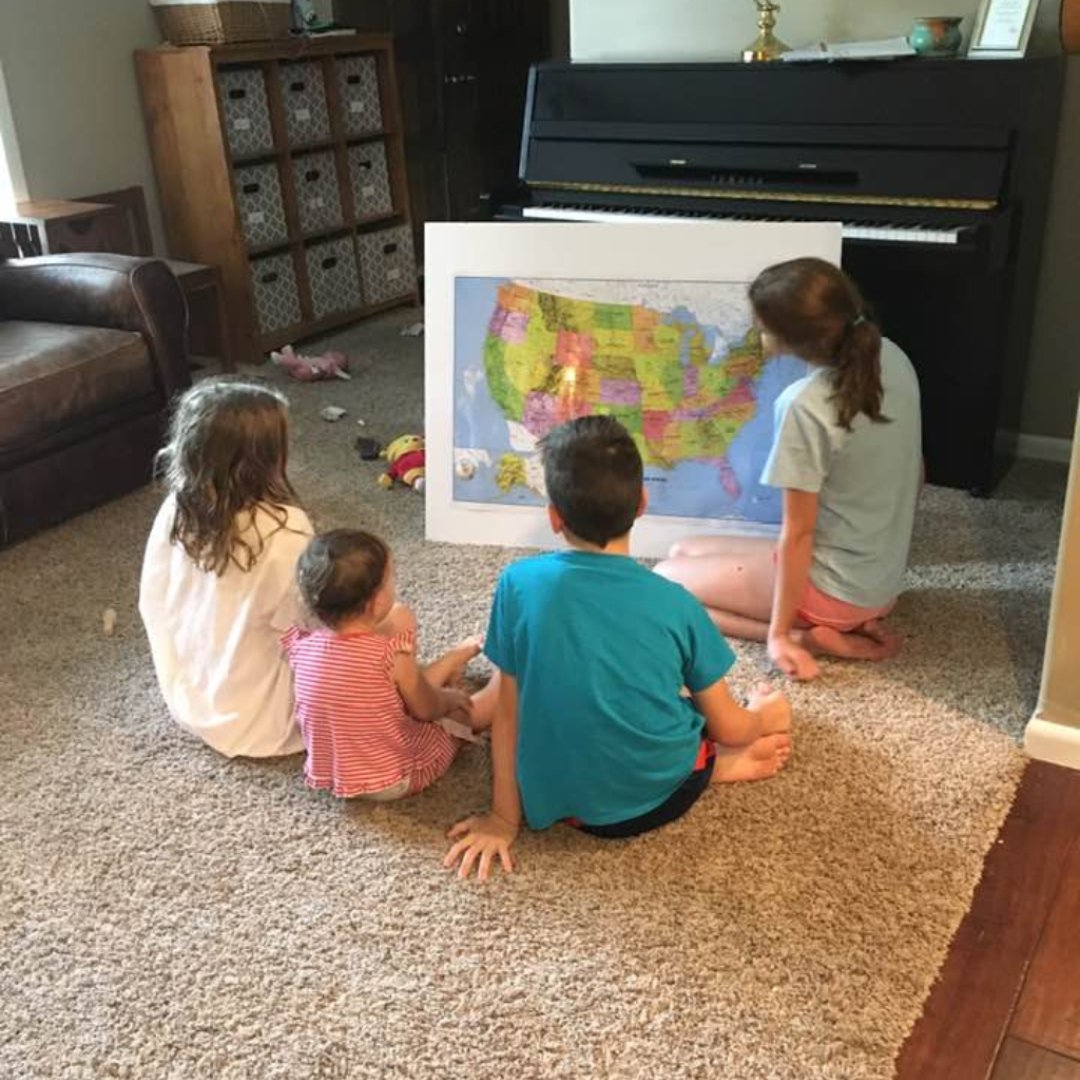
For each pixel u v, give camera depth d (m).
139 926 1.62
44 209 3.70
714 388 2.42
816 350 1.94
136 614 2.50
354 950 1.56
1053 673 1.86
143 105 4.13
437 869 1.70
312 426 3.54
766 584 2.21
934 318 2.76
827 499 2.08
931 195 2.65
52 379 2.79
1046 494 2.89
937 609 2.36
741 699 2.08
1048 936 1.56
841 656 2.19
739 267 2.36
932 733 1.96
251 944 1.58
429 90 5.02
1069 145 2.81
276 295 4.32
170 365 3.11
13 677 2.26
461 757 1.96
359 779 1.80
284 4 4.15
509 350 2.52
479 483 2.62
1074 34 2.44
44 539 2.87
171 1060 1.41
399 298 4.91
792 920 1.57
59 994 1.51
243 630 1.90
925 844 1.71
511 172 5.54
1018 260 2.71
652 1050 1.39
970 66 2.62
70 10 3.89
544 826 1.72
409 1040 1.42
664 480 2.49
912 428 2.07
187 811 1.85
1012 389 2.92
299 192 4.37
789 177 2.84
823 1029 1.41
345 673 1.74
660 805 1.71
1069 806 1.80
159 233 4.30
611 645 1.58
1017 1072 1.37
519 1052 1.39
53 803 1.88
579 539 1.64
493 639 1.67
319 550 1.72
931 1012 1.45
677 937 1.55
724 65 2.89
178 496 1.87
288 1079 1.37
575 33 3.35
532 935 1.57
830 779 1.85
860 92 2.74
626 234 2.40
